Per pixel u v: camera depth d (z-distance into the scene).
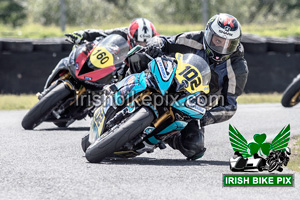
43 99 26.83
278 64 54.44
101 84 25.86
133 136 18.08
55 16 101.19
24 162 18.48
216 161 20.27
